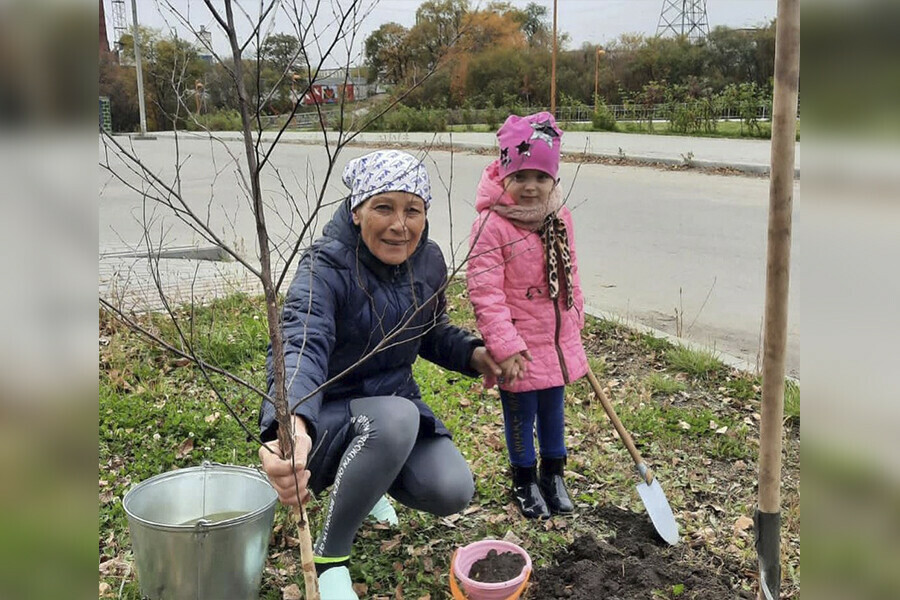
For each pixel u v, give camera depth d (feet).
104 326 16.20
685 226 29.19
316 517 9.63
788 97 5.17
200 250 25.12
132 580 8.40
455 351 9.43
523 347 9.15
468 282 9.60
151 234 29.09
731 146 53.93
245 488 8.11
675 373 15.01
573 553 8.84
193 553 6.93
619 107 82.74
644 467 9.61
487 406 13.37
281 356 5.46
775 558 6.02
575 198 36.37
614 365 15.56
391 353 8.63
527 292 9.68
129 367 14.28
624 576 8.34
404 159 8.12
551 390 9.96
